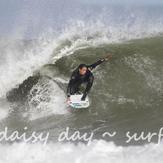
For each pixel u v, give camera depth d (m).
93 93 42.19
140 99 41.84
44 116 40.53
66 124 39.06
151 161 29.34
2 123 39.84
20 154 32.00
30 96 42.06
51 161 30.50
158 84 43.22
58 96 41.59
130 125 38.16
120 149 31.50
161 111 40.12
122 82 43.34
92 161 29.98
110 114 40.28
